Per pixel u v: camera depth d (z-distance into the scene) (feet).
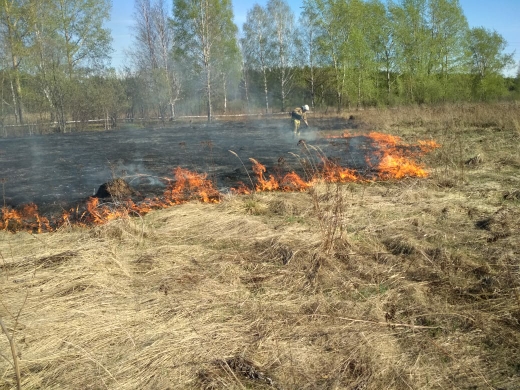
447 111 69.77
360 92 121.80
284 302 12.48
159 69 107.14
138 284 13.73
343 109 122.21
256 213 21.31
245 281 13.92
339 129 67.87
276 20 131.23
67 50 88.63
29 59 83.15
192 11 102.99
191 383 9.22
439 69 128.57
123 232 17.97
